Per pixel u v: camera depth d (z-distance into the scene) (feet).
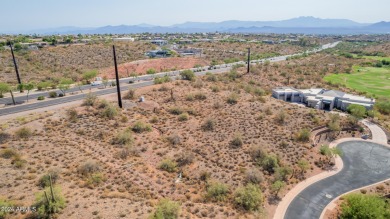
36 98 213.05
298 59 533.55
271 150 156.66
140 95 223.30
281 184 121.39
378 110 250.98
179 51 570.05
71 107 184.55
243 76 339.57
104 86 261.85
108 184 108.78
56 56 394.32
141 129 164.66
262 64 430.20
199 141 160.56
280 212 111.96
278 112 206.90
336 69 451.94
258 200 111.34
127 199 99.25
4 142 130.11
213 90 249.75
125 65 384.47
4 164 111.45
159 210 88.53
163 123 178.50
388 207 112.16
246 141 163.53
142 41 625.00
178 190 115.55
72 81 278.67
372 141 183.73
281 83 335.47
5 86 215.51
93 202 93.40
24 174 106.01
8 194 92.27
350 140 184.65
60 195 90.84
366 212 101.35
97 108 186.50
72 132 151.84
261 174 131.13
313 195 124.67
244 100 231.30
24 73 318.45
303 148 161.89
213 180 125.80
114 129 162.09
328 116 209.56
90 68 372.17
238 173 132.87
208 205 107.14
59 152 128.06
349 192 127.95
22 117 161.68
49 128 150.92
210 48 637.71
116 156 133.28
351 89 328.29
